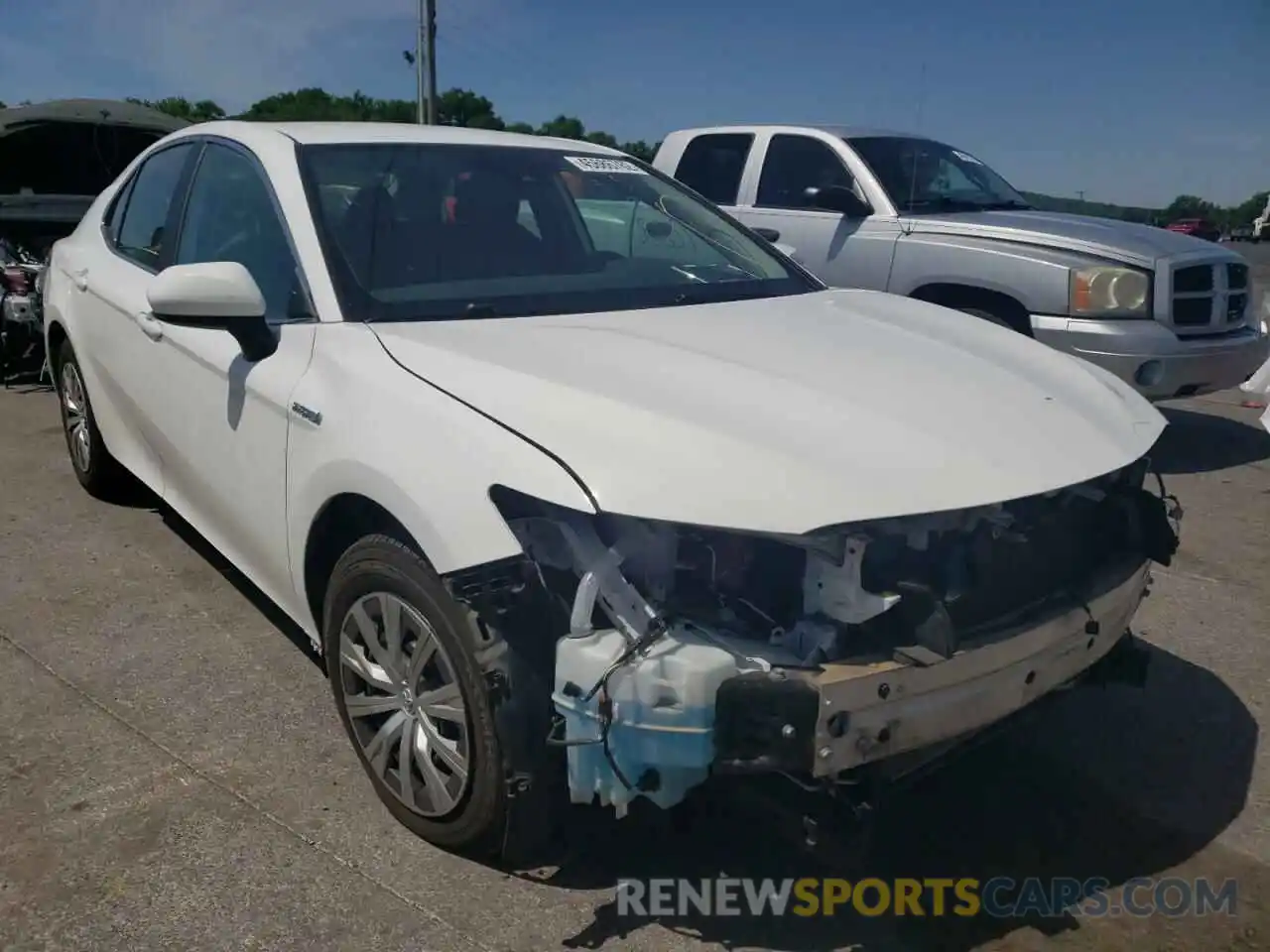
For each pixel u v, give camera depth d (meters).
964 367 3.00
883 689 2.25
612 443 2.39
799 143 7.77
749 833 2.91
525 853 2.61
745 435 2.41
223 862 2.74
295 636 3.96
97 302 4.50
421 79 19.53
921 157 7.64
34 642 3.87
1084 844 2.93
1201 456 6.83
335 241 3.22
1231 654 4.05
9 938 2.47
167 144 4.45
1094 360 6.29
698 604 2.32
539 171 3.85
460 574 2.40
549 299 3.29
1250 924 2.64
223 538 3.71
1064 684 2.70
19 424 6.74
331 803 2.98
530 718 2.44
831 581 2.29
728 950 2.52
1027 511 2.50
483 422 2.52
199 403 3.56
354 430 2.73
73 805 2.95
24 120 7.68
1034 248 6.51
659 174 4.33
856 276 7.22
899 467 2.39
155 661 3.75
